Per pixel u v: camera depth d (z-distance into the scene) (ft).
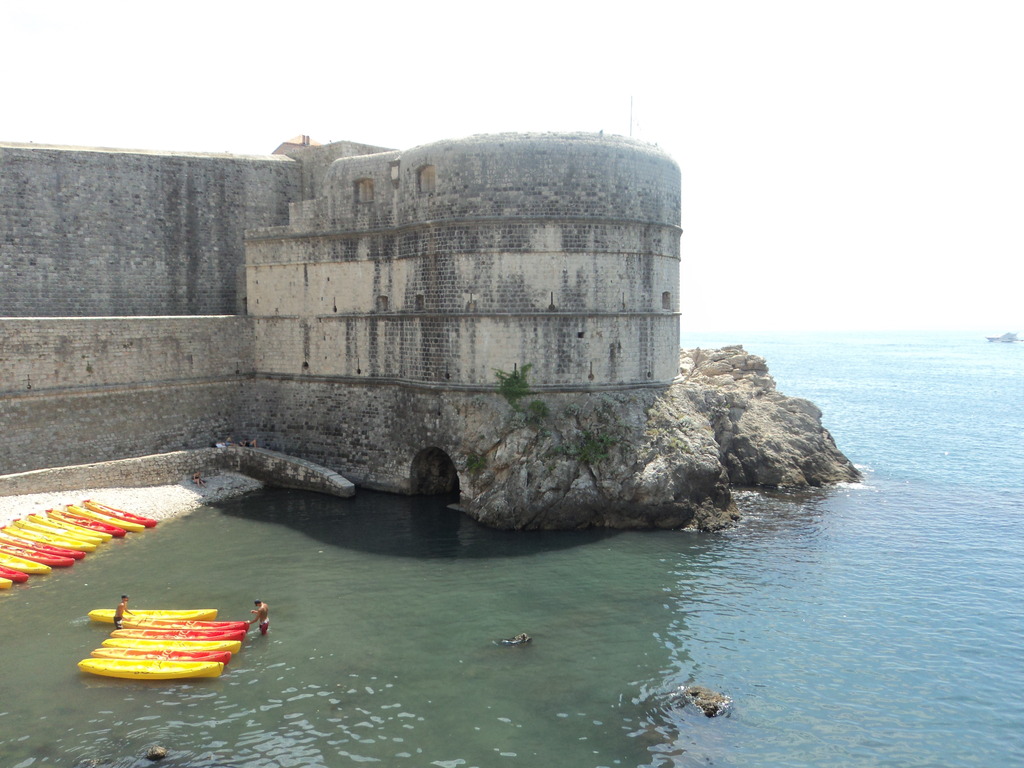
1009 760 84.69
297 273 185.06
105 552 137.90
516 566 134.31
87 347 164.66
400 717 89.30
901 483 205.98
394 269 172.04
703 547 146.72
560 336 159.94
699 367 235.81
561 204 157.58
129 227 191.52
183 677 96.48
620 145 160.97
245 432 192.85
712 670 101.50
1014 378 590.55
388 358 174.09
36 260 181.88
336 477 173.06
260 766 80.59
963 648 108.78
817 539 153.89
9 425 154.20
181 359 180.34
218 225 201.36
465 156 157.17
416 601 119.65
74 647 103.40
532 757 82.79
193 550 139.44
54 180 182.80
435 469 174.81
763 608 120.37
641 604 120.37
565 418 159.74
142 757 81.41
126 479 163.94
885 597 125.49
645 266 167.02
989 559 143.84
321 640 106.93
